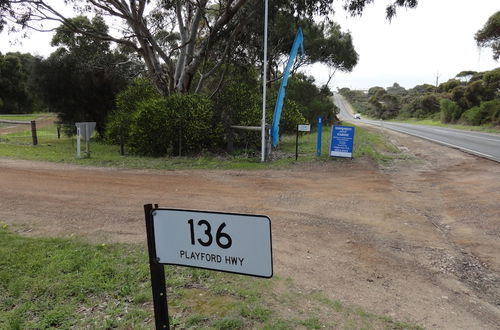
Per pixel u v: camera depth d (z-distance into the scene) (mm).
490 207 7184
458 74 81250
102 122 23922
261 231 1854
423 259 4824
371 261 4703
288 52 26625
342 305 3602
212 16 21078
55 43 23062
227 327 3135
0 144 17125
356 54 35688
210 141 15086
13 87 53906
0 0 14273
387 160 13461
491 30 34906
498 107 41375
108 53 23250
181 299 3588
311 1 15219
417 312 3543
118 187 8562
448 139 23031
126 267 4230
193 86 23359
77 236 5270
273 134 14203
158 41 22656
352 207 7176
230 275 4098
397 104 95750
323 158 13227
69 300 3559
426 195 8422
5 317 3264
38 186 8453
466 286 4152
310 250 4988
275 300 3623
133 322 3213
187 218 2004
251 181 9609
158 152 14977
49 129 31812
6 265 4223
